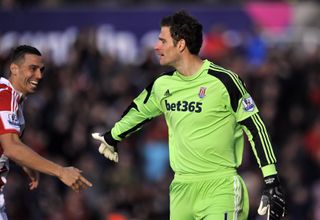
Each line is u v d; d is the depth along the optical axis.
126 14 60.44
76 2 69.38
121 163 49.28
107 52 57.72
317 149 53.00
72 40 59.84
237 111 24.98
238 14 63.06
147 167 51.16
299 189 49.84
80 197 46.12
